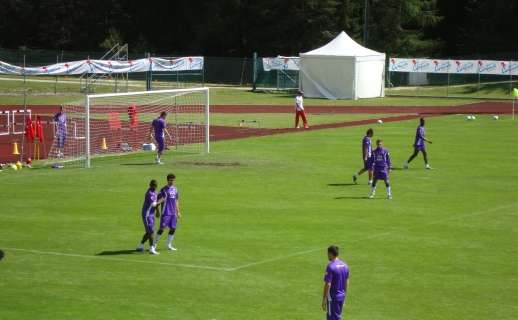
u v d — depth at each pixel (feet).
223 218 192.34
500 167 266.36
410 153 293.02
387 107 461.37
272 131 354.33
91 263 154.10
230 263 154.71
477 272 150.30
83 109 383.65
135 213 196.75
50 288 138.41
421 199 216.74
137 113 351.87
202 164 268.41
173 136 332.80
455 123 382.42
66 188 227.20
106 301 131.85
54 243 168.66
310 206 206.80
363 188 231.30
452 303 133.18
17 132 351.87
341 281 113.60
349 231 180.75
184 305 130.41
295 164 269.23
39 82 552.41
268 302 132.46
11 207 202.90
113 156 286.87
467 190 229.25
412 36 654.53
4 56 638.53
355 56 499.10
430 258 159.43
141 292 136.87
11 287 138.92
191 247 166.09
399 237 175.83
